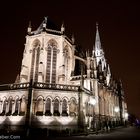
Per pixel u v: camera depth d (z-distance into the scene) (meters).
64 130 32.28
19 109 33.66
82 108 36.41
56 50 47.75
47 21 55.19
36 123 32.25
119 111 83.31
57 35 48.31
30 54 47.53
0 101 36.44
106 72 73.44
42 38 46.34
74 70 53.09
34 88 33.88
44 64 44.62
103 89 58.34
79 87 38.09
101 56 95.31
